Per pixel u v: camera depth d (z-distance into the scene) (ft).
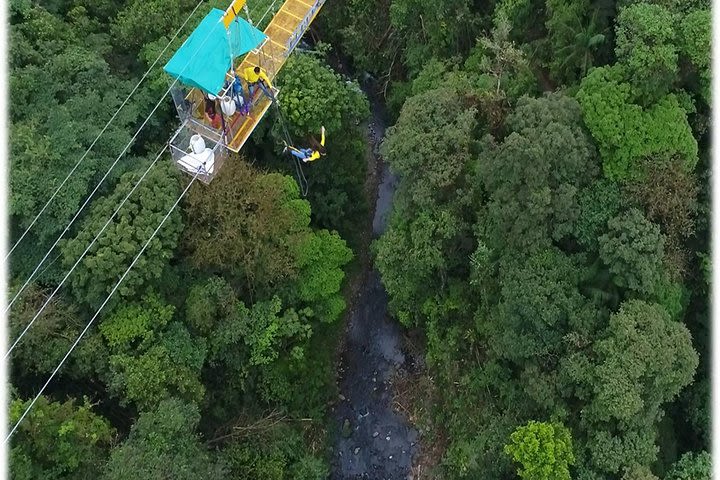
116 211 72.23
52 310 72.02
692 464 67.05
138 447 67.26
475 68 86.12
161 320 75.56
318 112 82.74
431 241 78.74
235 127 67.10
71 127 75.92
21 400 68.64
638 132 67.21
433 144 75.82
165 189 73.92
